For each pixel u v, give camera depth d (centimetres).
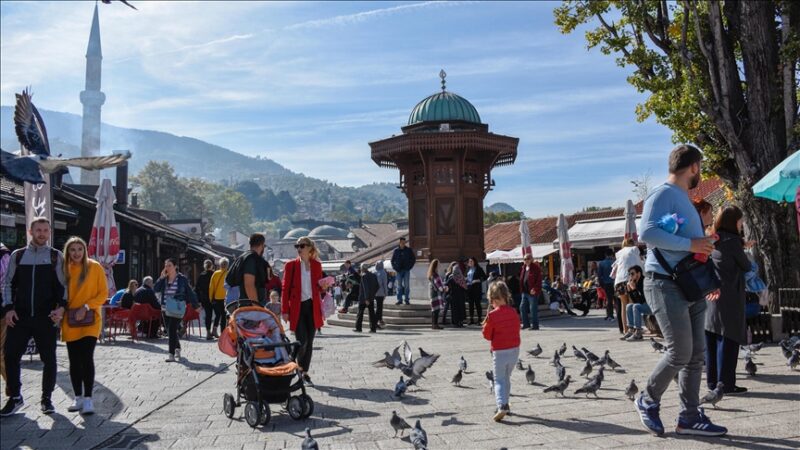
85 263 724
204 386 908
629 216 2278
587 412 662
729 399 680
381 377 957
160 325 1800
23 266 709
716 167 1658
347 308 2200
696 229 547
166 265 1220
